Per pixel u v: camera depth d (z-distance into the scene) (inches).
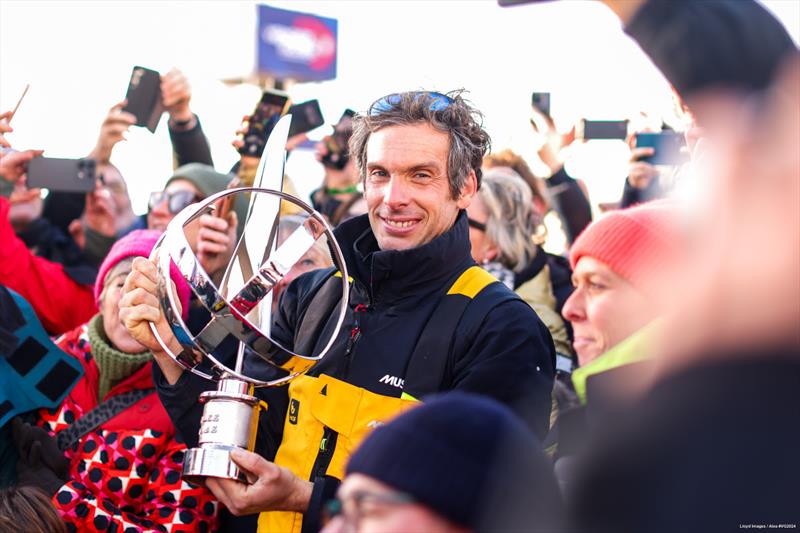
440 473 40.8
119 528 102.7
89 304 146.9
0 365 111.9
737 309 34.8
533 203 159.3
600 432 36.8
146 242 117.3
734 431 33.8
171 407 91.1
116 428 109.9
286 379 83.8
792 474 33.1
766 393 33.8
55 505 99.6
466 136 95.0
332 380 91.5
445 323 89.7
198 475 80.5
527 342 88.2
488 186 143.7
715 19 37.1
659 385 35.7
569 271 148.9
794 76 36.1
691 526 33.3
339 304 95.6
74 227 169.3
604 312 86.7
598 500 35.2
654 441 34.6
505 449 41.3
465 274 93.0
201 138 170.7
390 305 93.3
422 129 93.0
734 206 35.4
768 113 35.4
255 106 156.0
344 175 173.3
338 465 88.1
